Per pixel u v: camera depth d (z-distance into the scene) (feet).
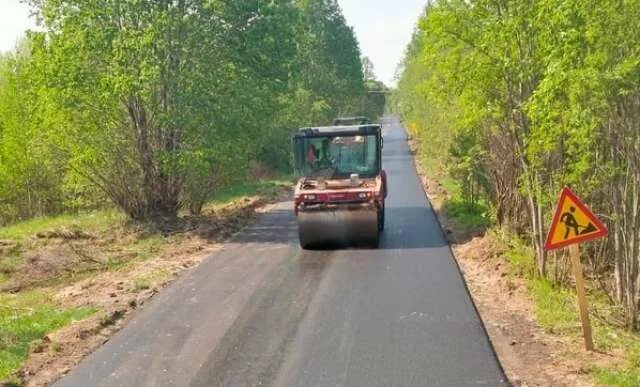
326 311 39.47
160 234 69.67
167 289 46.26
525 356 31.94
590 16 33.27
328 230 58.29
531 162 45.96
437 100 55.93
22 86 111.75
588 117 34.71
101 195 81.35
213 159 73.51
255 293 44.11
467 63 47.16
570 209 32.42
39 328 37.50
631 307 37.63
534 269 47.24
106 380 29.96
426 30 49.65
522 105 42.80
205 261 55.52
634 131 35.32
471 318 37.42
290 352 32.71
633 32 33.32
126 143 75.66
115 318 39.45
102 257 58.75
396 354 32.04
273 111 81.66
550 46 36.32
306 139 62.49
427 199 94.27
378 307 40.01
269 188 121.70
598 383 28.22
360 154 62.28
